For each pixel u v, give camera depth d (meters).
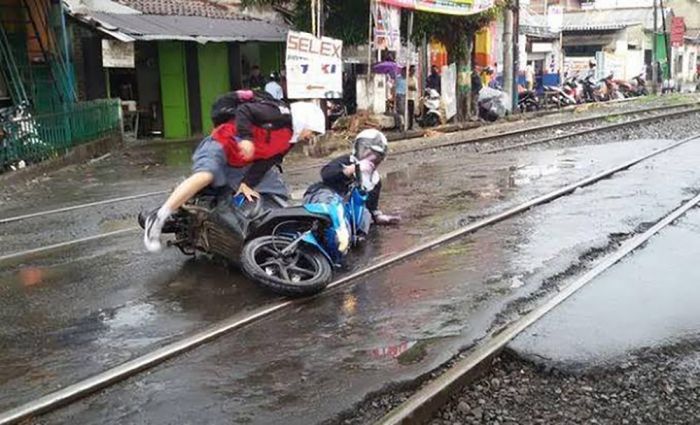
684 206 9.80
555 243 8.03
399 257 7.51
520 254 7.63
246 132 6.73
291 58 16.38
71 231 9.26
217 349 5.29
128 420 4.29
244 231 6.56
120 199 11.47
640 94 43.72
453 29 24.12
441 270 7.12
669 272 6.92
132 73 23.12
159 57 22.92
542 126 22.33
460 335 5.44
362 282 6.80
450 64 24.75
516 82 30.80
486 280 6.76
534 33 39.44
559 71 40.94
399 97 21.50
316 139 17.31
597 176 12.31
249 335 5.55
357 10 21.34
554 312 5.85
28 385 4.73
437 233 8.61
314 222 6.72
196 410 4.39
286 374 4.85
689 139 17.91
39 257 7.95
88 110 17.47
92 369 4.95
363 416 4.35
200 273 7.12
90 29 19.62
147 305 6.24
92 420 4.29
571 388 4.77
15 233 9.23
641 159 14.38
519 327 5.54
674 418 4.40
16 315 6.08
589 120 24.47
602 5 53.56
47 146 14.97
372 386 4.63
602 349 5.18
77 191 12.42
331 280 6.71
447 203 10.49
